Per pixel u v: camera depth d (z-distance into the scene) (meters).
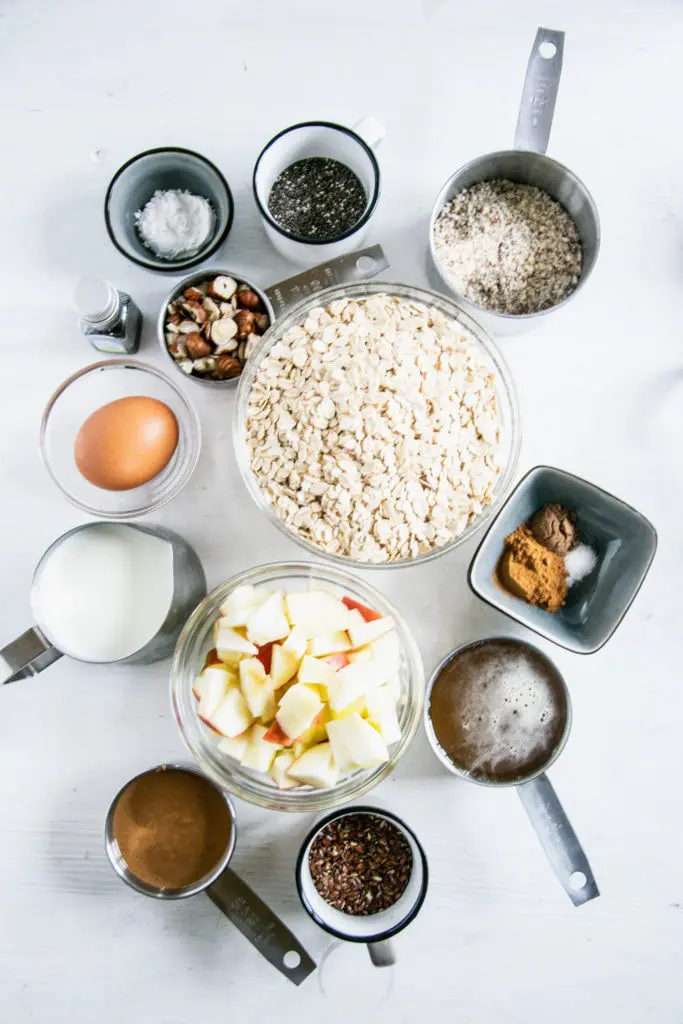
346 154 0.56
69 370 0.58
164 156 0.55
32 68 0.59
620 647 0.58
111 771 0.58
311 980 0.57
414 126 0.59
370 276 0.57
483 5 0.59
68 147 0.59
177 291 0.55
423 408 0.53
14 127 0.59
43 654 0.54
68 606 0.54
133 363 0.56
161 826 0.53
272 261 0.59
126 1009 0.57
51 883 0.57
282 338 0.54
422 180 0.59
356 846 0.55
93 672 0.58
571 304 0.59
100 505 0.57
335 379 0.52
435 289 0.57
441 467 0.53
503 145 0.59
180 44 0.59
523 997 0.57
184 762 0.57
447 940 0.57
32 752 0.58
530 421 0.59
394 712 0.50
